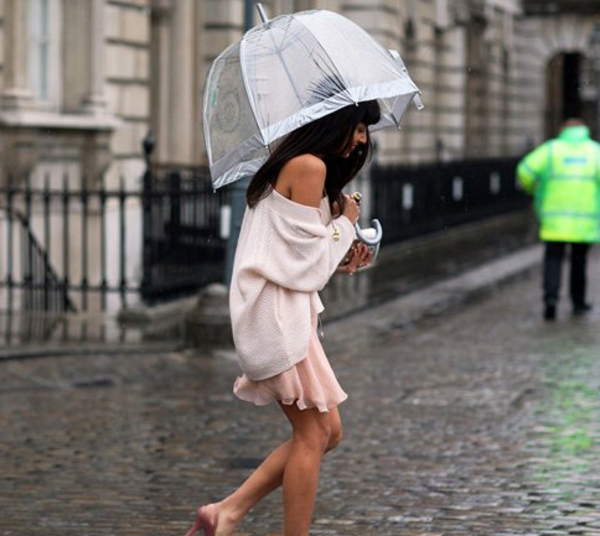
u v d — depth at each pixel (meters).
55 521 9.61
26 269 22.84
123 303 20.80
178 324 20.06
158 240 22.20
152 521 9.63
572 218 21.23
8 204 21.00
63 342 17.84
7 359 16.53
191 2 30.80
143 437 12.52
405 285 25.66
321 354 7.93
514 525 9.48
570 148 21.34
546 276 21.44
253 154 8.05
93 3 25.20
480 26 56.44
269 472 7.97
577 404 14.12
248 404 14.21
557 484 10.66
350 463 11.45
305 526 7.91
